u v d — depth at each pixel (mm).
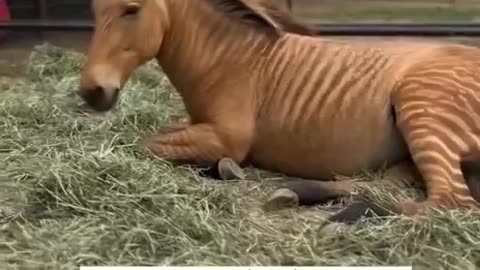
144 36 4633
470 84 4367
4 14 8523
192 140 4707
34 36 8617
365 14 9758
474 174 4430
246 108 4703
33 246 3820
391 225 3963
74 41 8617
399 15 9656
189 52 4777
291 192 4285
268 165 4766
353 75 4570
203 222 3957
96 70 4539
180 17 4766
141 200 4211
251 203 4375
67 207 4168
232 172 4602
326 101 4559
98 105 4570
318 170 4633
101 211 4125
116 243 3818
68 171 4414
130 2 4559
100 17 4594
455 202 4180
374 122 4480
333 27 7176
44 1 8750
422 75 4398
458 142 4270
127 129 5375
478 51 4578
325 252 3771
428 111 4301
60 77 6875
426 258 3730
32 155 4910
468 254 3766
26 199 4293
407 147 4469
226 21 4801
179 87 4887
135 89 6301
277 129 4648
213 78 4746
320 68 4645
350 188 4391
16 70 7496
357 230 3926
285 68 4691
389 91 4461
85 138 5180
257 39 4773
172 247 3803
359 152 4527
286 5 8016
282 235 3934
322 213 4270
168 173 4566
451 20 9359
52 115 5672
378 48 4668
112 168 4465
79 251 3754
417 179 4496
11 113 5723
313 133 4574
